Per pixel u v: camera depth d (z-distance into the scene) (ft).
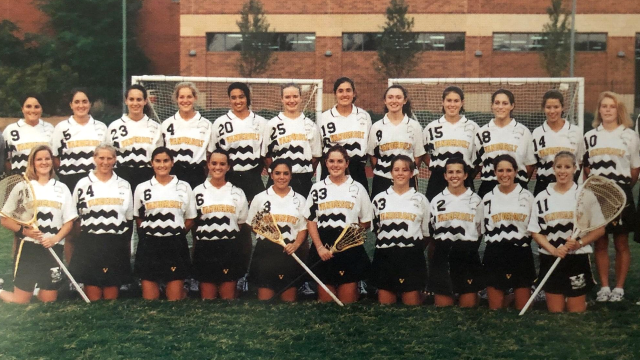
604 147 20.56
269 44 85.71
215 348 16.22
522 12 84.58
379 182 22.31
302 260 21.21
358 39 86.69
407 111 22.65
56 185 20.43
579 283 18.97
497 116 21.59
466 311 19.22
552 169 21.45
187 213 20.58
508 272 19.44
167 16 101.19
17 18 102.53
